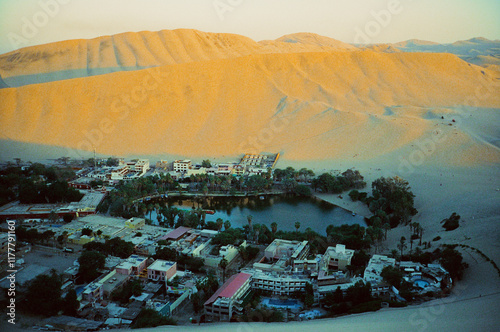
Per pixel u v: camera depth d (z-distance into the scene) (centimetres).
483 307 11269
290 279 14162
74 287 14075
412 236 18062
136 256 15862
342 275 14288
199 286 13588
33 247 17100
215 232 18538
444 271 14312
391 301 12694
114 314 12662
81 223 19662
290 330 10744
